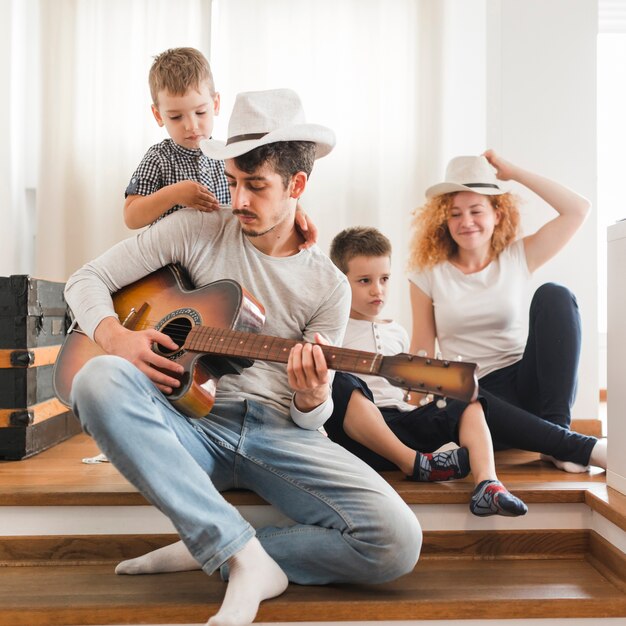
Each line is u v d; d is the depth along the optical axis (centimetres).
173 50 247
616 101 403
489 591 162
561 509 187
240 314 167
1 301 226
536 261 250
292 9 334
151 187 240
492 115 298
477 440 190
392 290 336
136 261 179
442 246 247
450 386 139
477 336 243
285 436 170
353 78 336
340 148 336
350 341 224
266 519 179
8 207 324
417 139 336
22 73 334
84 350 184
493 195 246
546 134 287
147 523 181
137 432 144
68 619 151
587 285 284
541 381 225
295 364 150
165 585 164
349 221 337
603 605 157
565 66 287
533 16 286
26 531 182
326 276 179
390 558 154
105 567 177
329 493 161
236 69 331
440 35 335
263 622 152
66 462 221
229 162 168
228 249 179
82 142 330
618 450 185
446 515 185
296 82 334
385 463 203
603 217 407
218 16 331
